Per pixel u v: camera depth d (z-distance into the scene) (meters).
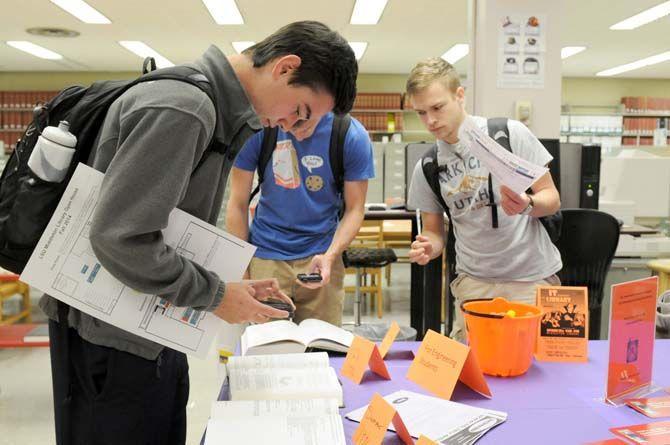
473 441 0.97
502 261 1.97
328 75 1.06
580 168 3.08
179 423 1.31
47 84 11.08
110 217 0.91
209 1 6.26
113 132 1.00
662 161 4.04
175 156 0.93
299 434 0.94
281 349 1.39
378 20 7.11
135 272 0.94
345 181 2.12
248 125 1.08
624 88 11.65
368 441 0.94
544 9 3.11
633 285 1.14
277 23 7.26
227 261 1.08
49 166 1.00
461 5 6.42
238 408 1.04
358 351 1.29
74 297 1.02
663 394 1.18
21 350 4.02
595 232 2.48
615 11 6.70
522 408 1.11
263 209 2.12
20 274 1.03
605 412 1.09
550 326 1.39
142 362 1.10
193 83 0.99
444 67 1.92
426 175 2.07
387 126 10.94
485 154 1.51
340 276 2.14
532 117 3.15
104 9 6.55
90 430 1.11
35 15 6.84
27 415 2.96
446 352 1.18
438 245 2.13
